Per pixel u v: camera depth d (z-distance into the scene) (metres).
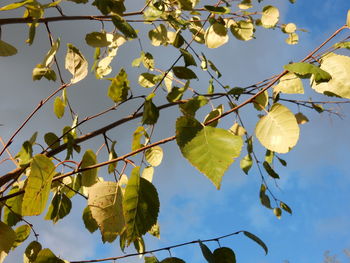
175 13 0.82
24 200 0.49
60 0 0.61
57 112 0.70
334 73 0.49
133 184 0.47
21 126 0.61
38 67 0.71
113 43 0.77
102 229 0.51
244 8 0.93
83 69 0.63
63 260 0.58
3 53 0.61
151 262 0.59
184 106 0.59
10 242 0.54
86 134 0.64
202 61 0.79
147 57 0.81
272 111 0.50
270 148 0.49
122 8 0.67
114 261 0.59
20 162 0.60
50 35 0.64
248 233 0.58
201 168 0.44
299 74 0.50
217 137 0.45
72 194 0.74
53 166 0.50
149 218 0.47
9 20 0.58
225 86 0.80
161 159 0.67
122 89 0.58
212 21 0.78
